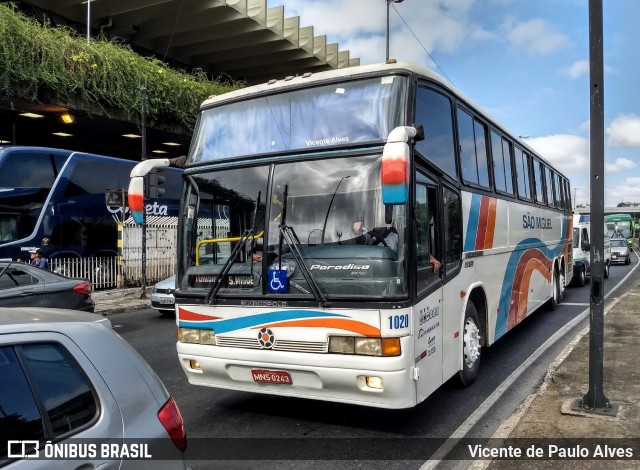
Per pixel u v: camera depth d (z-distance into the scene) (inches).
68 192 658.2
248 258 201.6
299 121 211.5
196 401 249.3
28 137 877.2
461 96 265.0
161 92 809.5
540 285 437.4
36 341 96.7
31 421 90.5
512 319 338.6
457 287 238.1
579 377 246.8
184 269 219.0
